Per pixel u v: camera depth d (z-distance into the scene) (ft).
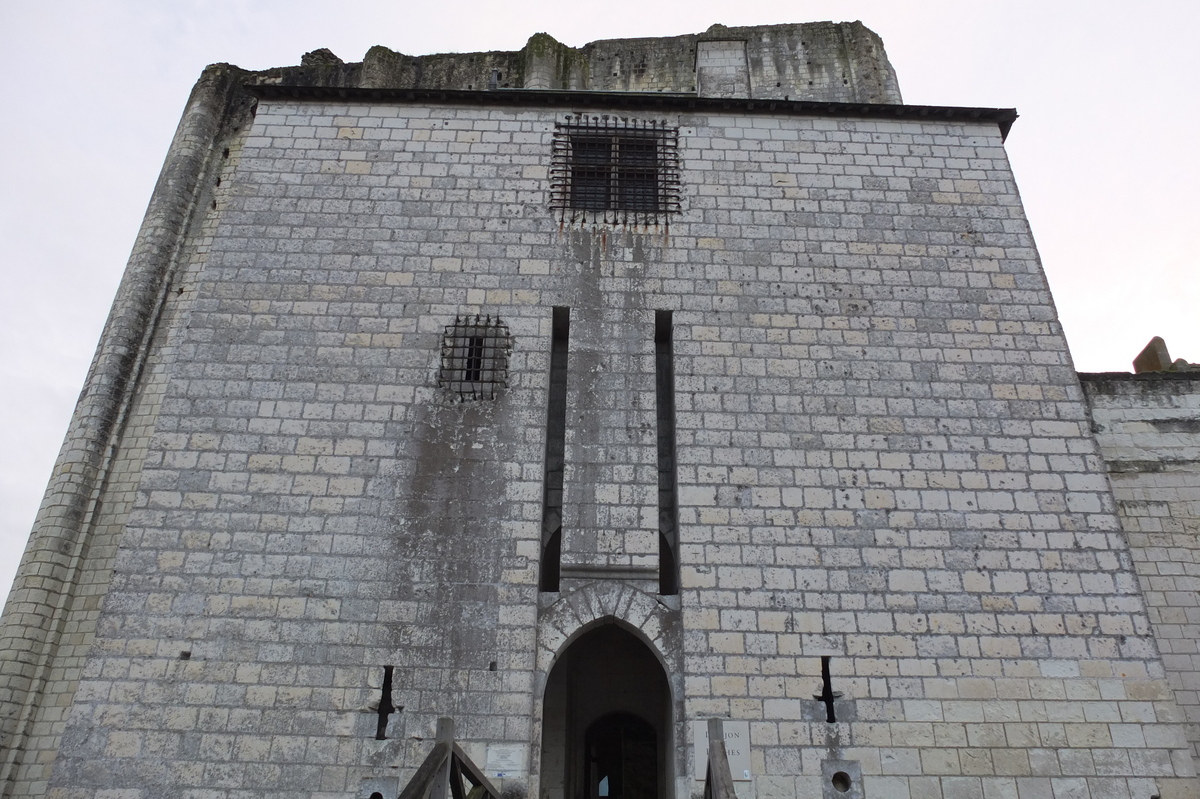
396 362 42.57
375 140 48.26
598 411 41.70
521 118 49.26
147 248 55.42
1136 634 37.42
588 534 39.17
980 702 35.94
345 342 42.98
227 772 34.17
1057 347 43.83
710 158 48.32
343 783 34.06
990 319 44.42
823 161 48.47
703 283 44.75
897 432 41.42
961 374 42.96
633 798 45.57
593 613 37.83
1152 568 45.62
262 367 42.24
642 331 43.60
